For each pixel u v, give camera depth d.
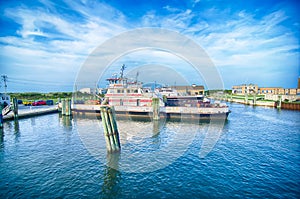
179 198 9.82
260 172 12.63
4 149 17.05
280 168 13.26
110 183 11.05
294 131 24.38
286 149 17.28
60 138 20.55
